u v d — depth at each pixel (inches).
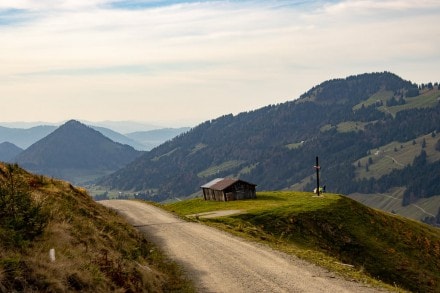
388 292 821.9
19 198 639.8
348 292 796.6
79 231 796.6
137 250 978.7
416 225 3326.8
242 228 1846.7
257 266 1013.2
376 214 3105.3
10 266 475.2
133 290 649.0
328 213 2819.9
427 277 2358.5
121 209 2425.0
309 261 1101.7
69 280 535.2
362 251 2475.4
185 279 892.6
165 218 1983.3
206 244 1315.2
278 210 2763.3
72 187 1488.7
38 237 623.8
